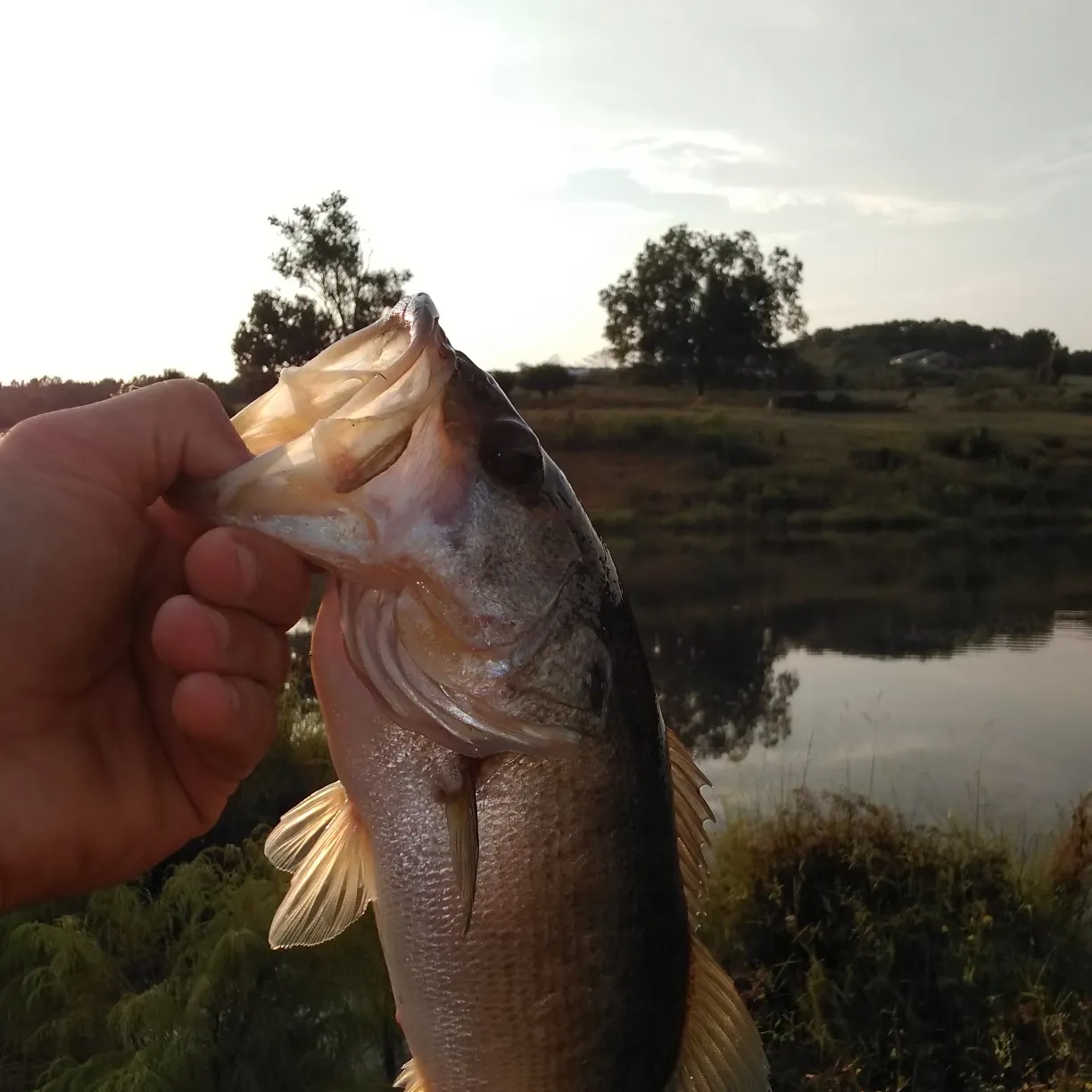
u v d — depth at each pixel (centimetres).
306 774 94
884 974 72
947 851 85
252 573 26
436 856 28
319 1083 54
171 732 30
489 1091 29
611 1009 29
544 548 29
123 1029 54
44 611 27
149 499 29
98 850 29
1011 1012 70
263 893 62
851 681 202
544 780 29
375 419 26
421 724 27
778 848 83
